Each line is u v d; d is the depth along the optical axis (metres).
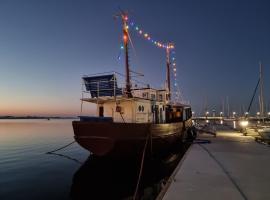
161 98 23.47
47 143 41.22
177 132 23.67
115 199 12.34
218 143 23.33
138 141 16.02
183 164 13.38
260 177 10.66
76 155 27.75
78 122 15.69
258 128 31.23
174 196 8.42
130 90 18.78
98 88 17.56
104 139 15.00
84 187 14.56
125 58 19.16
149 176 15.70
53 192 13.85
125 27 19.31
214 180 10.25
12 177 17.44
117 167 16.81
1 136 56.97
